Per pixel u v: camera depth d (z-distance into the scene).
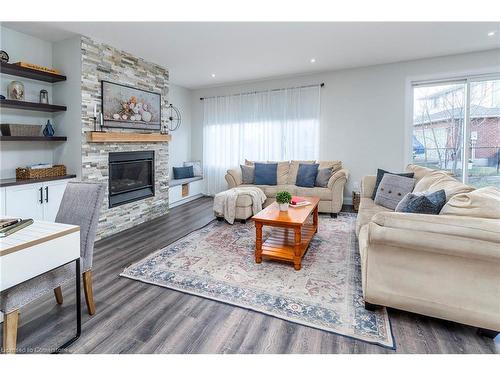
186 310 1.94
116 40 3.50
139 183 4.26
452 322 1.79
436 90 4.59
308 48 3.88
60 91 3.42
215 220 4.36
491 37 3.59
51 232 1.48
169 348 1.57
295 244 2.54
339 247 3.12
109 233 3.65
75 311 1.92
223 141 6.20
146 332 1.71
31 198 2.95
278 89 5.56
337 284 2.29
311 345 1.60
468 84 4.32
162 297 2.10
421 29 3.30
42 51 3.37
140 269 2.58
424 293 1.70
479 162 4.41
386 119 4.82
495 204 1.61
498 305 1.55
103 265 2.68
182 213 4.83
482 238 1.50
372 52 4.10
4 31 3.05
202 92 6.42
